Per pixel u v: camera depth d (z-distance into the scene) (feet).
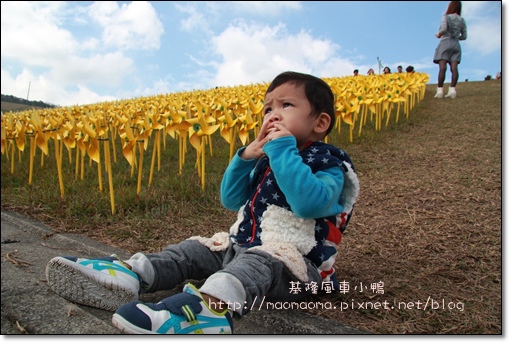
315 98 5.70
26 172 16.94
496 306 5.62
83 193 12.05
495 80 50.21
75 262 5.40
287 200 5.28
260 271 4.82
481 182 11.69
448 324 5.20
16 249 8.29
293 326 5.16
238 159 6.07
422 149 16.30
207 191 11.76
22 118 22.43
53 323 5.12
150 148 20.61
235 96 21.76
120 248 8.31
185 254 5.92
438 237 8.21
